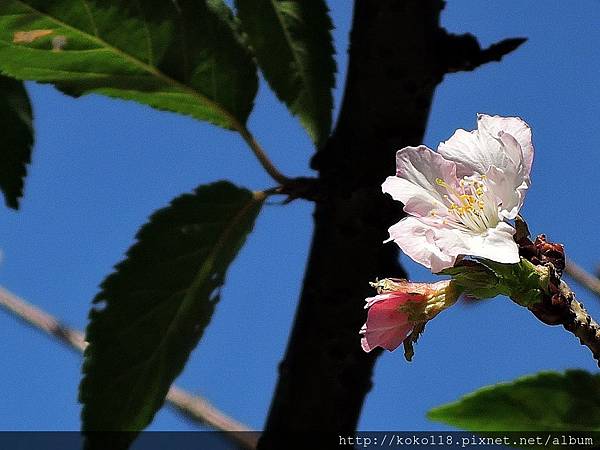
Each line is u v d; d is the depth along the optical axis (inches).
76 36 15.8
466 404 14.0
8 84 17.6
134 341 15.8
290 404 15.6
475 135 15.5
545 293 15.1
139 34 16.0
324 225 16.0
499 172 15.2
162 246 15.9
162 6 16.0
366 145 16.1
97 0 15.7
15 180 17.7
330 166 16.2
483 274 15.0
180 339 15.9
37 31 15.7
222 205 16.1
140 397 15.7
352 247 15.8
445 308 14.9
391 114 16.1
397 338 15.0
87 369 15.6
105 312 15.8
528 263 15.1
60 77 16.2
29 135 17.7
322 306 15.7
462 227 15.1
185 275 16.0
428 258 14.8
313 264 15.9
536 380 13.9
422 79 16.2
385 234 15.8
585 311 15.2
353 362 15.6
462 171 15.3
